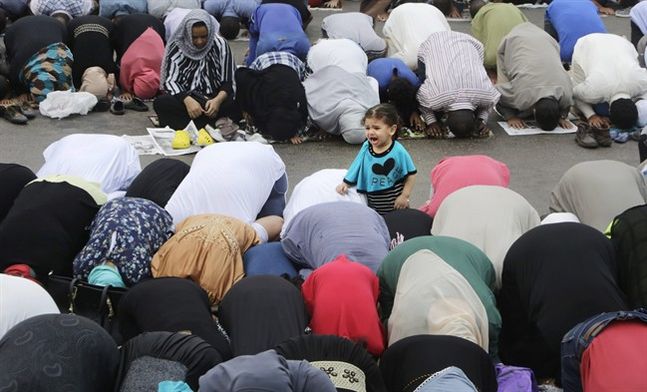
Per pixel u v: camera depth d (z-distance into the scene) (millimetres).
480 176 9930
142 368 6152
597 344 6562
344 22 16672
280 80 13953
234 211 9719
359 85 14109
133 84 15414
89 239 8648
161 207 9711
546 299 7512
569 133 14570
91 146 10656
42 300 7180
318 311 7277
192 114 13914
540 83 14344
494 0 19922
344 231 8594
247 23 19422
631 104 13977
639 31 17203
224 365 5492
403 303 7301
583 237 7812
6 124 14398
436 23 16391
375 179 10406
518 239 8070
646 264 7602
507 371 7055
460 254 7969
